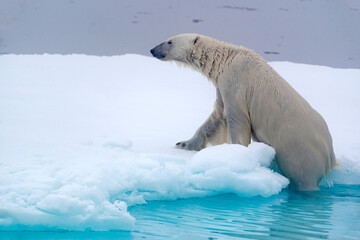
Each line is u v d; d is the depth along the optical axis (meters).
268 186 15.59
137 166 14.83
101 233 11.55
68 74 40.72
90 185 12.61
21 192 11.96
